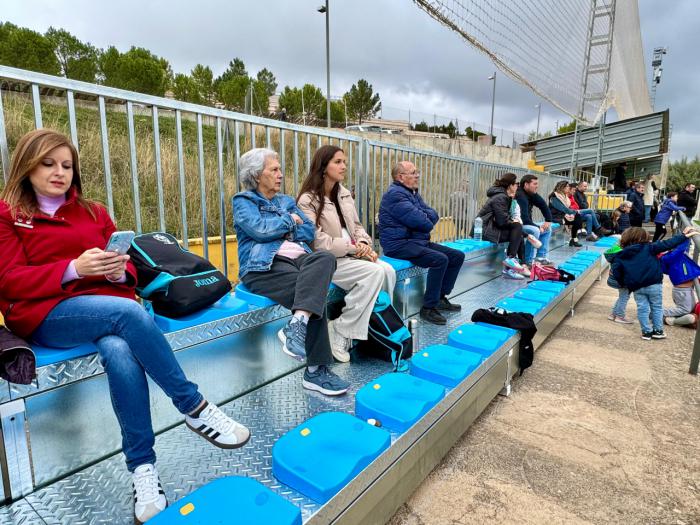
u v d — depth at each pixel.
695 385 3.16
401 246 3.43
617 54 10.52
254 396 2.08
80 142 3.73
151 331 1.36
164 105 2.07
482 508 1.84
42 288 1.32
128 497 1.38
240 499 1.21
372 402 1.86
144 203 3.79
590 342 4.09
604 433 2.49
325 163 2.84
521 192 5.97
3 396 1.28
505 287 4.72
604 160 13.89
